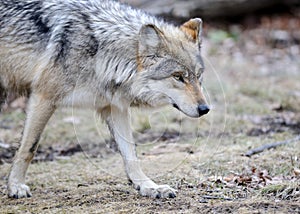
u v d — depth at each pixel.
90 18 10.59
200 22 10.88
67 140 15.33
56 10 10.74
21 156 10.47
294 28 28.73
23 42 10.84
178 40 10.28
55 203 9.88
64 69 10.44
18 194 10.35
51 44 10.54
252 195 9.91
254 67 23.84
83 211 9.34
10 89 11.49
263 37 27.69
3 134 15.47
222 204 9.28
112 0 11.25
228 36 27.48
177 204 9.51
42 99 10.55
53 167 12.82
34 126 10.51
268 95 19.41
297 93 19.73
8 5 11.11
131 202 9.70
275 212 8.73
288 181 10.44
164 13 25.14
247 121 16.59
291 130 15.43
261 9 29.47
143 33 10.05
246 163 12.00
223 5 27.81
